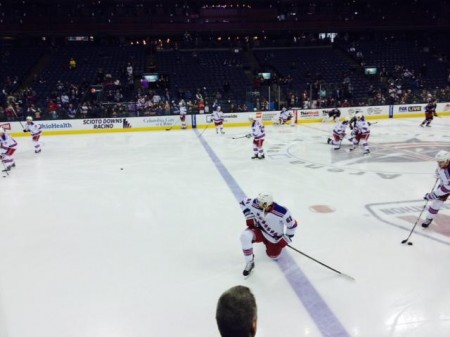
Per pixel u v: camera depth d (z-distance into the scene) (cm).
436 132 1758
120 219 719
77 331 396
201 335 385
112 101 2284
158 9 3091
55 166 1213
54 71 2683
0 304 448
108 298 455
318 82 2517
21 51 2911
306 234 625
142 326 402
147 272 514
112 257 562
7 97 2120
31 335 391
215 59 2995
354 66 2959
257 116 2216
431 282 468
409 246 570
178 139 1736
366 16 3275
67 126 1994
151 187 935
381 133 1758
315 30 3247
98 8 3031
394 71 2886
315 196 830
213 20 3139
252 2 3166
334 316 407
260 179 988
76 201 839
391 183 916
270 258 543
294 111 2255
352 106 2353
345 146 1451
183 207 779
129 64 2739
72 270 526
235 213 738
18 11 2917
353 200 796
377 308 419
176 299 449
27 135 1939
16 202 844
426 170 1037
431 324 390
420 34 3525
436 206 611
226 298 180
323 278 485
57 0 2875
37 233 662
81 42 3281
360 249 564
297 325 393
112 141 1714
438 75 2950
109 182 995
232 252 570
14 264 549
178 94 2402
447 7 3269
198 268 523
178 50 3061
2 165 1253
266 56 3038
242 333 176
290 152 1350
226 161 1226
